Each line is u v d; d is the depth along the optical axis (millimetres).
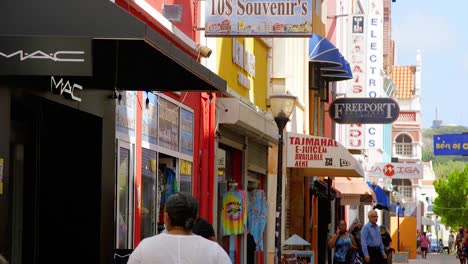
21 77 15383
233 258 31688
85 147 18422
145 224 22312
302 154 35969
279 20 23484
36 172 17609
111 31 14172
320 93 53781
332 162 35906
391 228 101625
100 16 14227
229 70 30875
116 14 14242
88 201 18359
